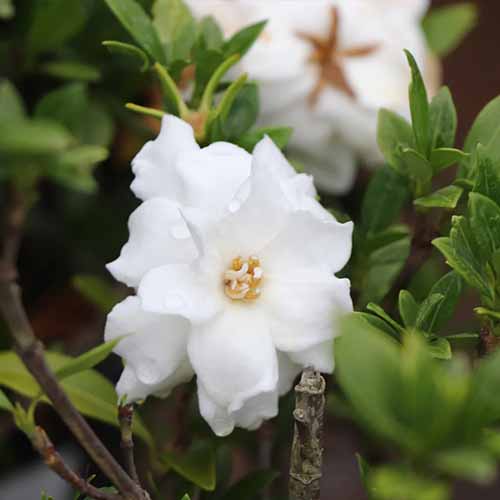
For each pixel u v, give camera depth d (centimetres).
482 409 38
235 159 48
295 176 49
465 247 45
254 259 46
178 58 53
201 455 51
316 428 43
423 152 50
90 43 59
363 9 60
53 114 48
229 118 53
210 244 46
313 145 61
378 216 54
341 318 39
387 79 60
